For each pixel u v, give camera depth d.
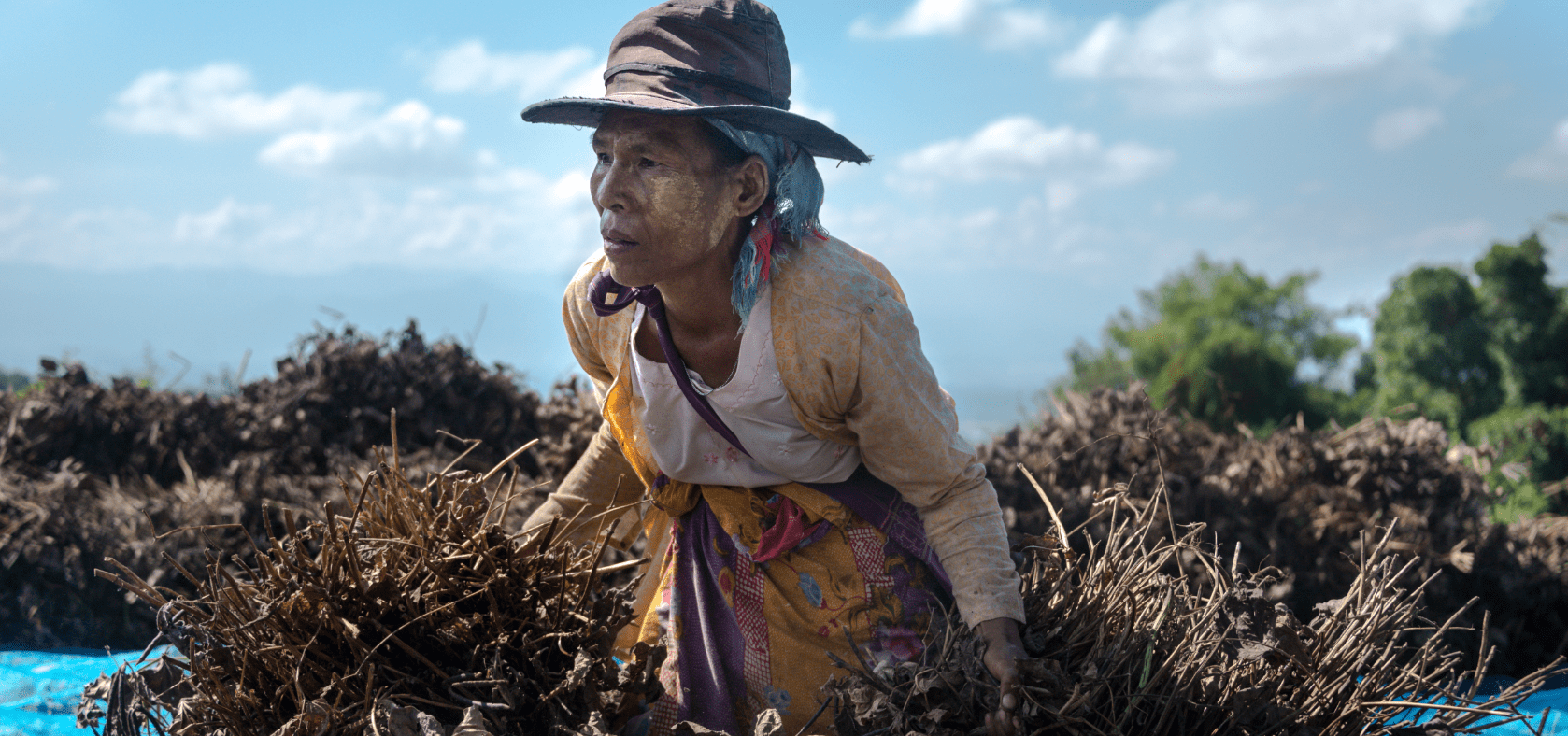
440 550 2.13
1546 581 4.85
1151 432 2.57
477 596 2.11
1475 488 5.28
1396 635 2.33
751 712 2.25
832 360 2.02
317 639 2.03
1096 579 2.32
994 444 5.45
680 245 1.99
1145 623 2.20
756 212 2.08
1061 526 2.50
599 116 2.25
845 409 2.09
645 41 2.05
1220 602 2.18
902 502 2.26
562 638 2.09
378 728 1.87
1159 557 2.60
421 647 2.07
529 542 2.17
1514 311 13.28
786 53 2.16
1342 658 2.23
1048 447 5.30
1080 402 5.58
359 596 2.04
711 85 2.02
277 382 5.58
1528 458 11.05
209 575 2.12
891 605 2.23
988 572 2.08
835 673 2.20
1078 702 1.89
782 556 2.26
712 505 2.30
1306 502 5.04
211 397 5.72
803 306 2.02
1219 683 2.12
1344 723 2.15
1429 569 4.73
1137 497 4.93
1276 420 15.59
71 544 4.48
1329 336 16.61
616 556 4.16
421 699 1.96
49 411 5.31
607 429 2.56
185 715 2.01
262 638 2.04
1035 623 2.19
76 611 4.34
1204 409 16.08
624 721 2.13
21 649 4.21
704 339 2.14
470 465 5.17
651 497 2.44
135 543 4.49
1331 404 15.92
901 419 2.06
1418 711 2.25
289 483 4.94
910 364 2.05
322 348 5.59
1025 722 1.94
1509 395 13.26
